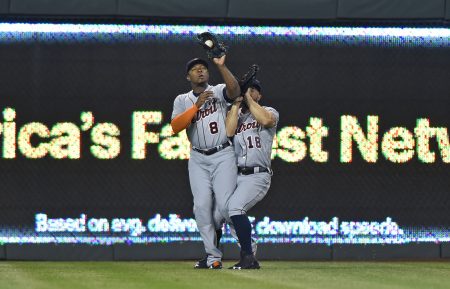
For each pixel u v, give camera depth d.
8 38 39.19
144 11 38.88
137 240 39.12
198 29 39.34
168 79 39.34
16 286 25.88
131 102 39.25
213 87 33.19
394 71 39.62
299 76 39.47
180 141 39.31
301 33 39.50
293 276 29.34
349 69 39.56
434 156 39.62
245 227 32.12
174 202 39.28
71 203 39.12
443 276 30.12
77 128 39.19
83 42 39.31
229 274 30.06
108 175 39.22
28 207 39.03
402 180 39.56
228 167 32.47
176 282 27.03
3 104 39.06
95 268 33.81
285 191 39.28
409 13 39.22
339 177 39.41
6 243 38.94
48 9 38.88
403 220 39.56
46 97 39.19
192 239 39.22
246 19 39.12
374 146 39.47
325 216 39.38
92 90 39.25
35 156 39.09
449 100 39.72
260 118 32.06
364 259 39.38
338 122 39.47
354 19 39.19
